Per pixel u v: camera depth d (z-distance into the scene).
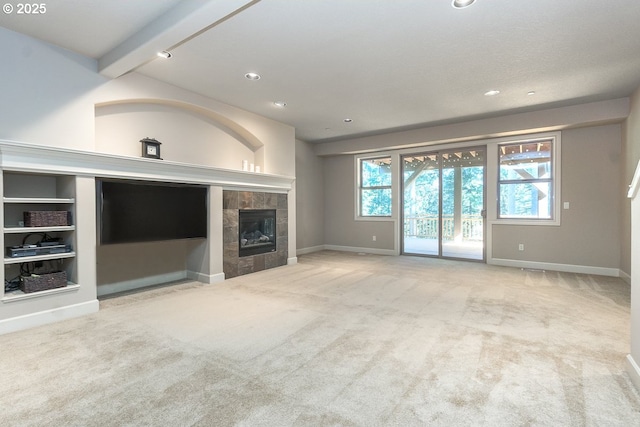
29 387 1.84
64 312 2.97
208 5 2.20
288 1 2.33
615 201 4.82
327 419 1.57
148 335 2.60
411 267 5.53
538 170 5.49
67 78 3.09
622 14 2.49
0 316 2.62
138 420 1.56
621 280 4.52
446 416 1.59
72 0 2.34
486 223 5.90
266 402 1.71
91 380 1.92
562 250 5.23
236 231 4.80
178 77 3.74
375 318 2.98
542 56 3.21
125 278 4.00
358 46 3.00
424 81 3.85
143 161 3.55
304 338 2.54
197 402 1.71
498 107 4.86
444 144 6.35
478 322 2.88
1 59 2.71
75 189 3.07
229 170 4.59
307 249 7.45
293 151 6.00
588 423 1.54
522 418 1.58
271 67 3.46
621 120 4.60
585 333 2.62
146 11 2.49
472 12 2.47
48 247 2.97
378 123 5.78
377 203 7.35
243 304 3.43
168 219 3.95
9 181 2.99
